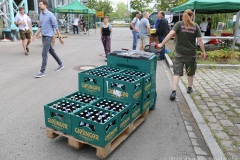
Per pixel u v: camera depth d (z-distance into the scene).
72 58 9.38
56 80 6.23
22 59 8.90
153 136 3.53
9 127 3.65
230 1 8.25
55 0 23.80
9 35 14.13
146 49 5.18
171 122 3.99
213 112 4.36
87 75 3.62
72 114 2.92
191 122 4.02
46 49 6.45
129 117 3.33
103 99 3.54
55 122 3.09
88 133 2.85
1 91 5.29
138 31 10.43
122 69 4.14
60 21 24.41
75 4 19.58
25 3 15.61
